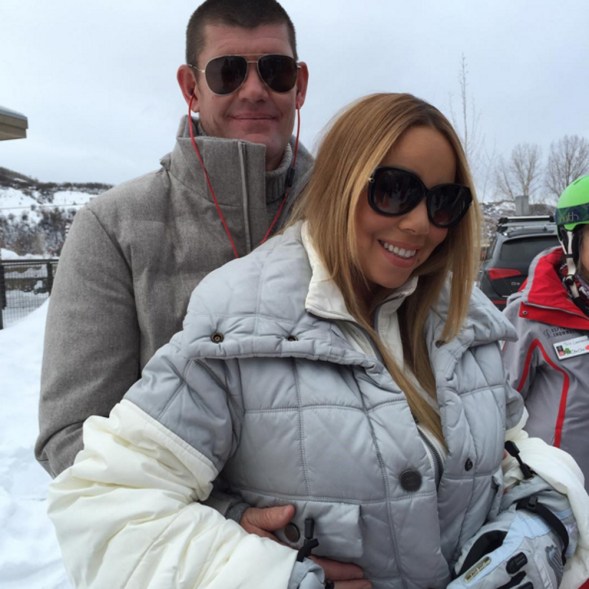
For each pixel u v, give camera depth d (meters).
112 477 0.93
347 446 0.97
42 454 1.30
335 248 1.08
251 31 1.44
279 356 0.99
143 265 1.33
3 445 4.16
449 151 1.08
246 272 1.08
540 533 1.14
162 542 0.89
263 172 1.42
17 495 3.47
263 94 1.46
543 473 1.25
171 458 0.95
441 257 1.21
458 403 1.11
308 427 0.98
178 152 1.44
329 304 1.06
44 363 1.31
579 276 1.98
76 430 1.24
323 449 0.97
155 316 1.32
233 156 1.38
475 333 1.25
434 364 1.17
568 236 1.97
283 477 0.99
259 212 1.44
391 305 1.18
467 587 1.03
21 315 10.34
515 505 1.23
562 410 1.98
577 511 1.22
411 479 0.98
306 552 0.95
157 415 0.95
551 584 1.09
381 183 1.03
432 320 1.24
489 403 1.19
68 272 1.33
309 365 1.02
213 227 1.41
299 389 1.00
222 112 1.48
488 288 5.97
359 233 1.07
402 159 1.04
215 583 0.87
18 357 6.73
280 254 1.14
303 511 0.98
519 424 1.40
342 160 1.07
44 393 1.28
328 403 0.99
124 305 1.33
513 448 1.32
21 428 4.56
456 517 1.10
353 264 1.10
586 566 1.25
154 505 0.91
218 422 0.98
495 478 1.17
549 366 2.02
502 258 6.00
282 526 0.98
